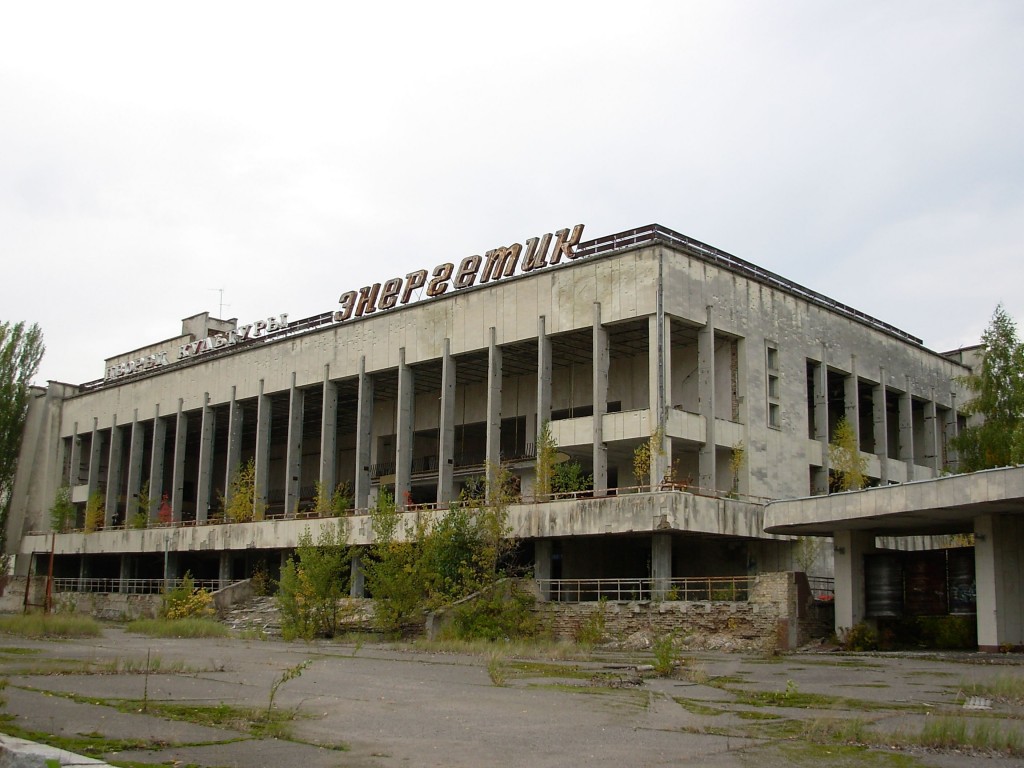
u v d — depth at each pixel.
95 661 24.97
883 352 64.06
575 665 27.88
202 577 78.19
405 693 19.42
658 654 25.16
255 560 70.94
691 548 55.81
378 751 12.12
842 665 28.41
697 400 54.22
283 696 18.25
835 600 38.97
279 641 42.03
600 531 46.03
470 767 11.12
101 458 90.38
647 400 56.81
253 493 69.00
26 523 90.12
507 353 58.34
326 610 43.66
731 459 51.75
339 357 65.06
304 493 83.19
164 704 16.28
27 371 87.06
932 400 68.50
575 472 50.19
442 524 44.22
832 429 66.75
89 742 12.01
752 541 53.00
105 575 86.00
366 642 40.16
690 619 38.56
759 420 52.53
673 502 44.00
